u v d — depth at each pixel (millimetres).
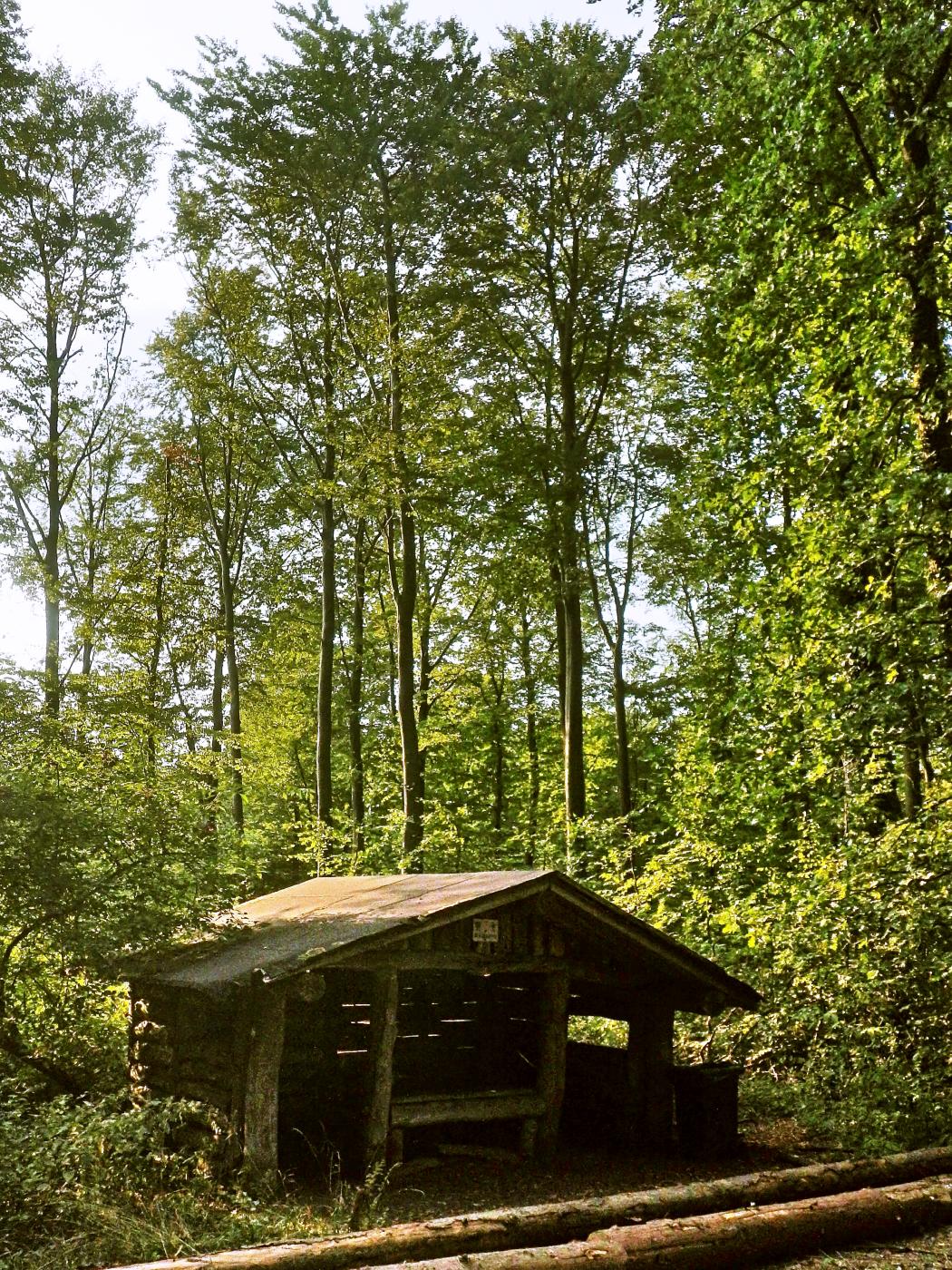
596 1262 6070
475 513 24281
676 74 14273
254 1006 10117
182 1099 11203
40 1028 12414
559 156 23609
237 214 26031
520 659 34125
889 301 12664
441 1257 6566
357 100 23281
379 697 34688
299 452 28641
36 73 23672
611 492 26453
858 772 13383
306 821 30594
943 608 11883
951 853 11883
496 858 27391
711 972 11922
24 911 11586
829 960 12586
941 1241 7254
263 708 34875
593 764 34156
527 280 24984
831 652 12547
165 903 12227
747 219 13508
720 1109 11359
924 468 12562
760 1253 6777
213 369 28469
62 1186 8289
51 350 26969
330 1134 12320
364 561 31312
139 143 26953
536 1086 11727
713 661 17469
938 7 11859
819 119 12938
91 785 12984
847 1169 8109
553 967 11625
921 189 12086
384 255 25281
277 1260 6094
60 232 26516
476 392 25688
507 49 24078
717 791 15031
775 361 13961
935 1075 11406
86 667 29266
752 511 13859
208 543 33906
